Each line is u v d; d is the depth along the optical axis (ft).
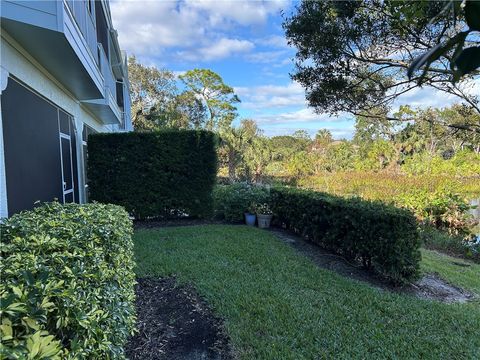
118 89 50.62
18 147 14.15
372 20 15.90
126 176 27.55
